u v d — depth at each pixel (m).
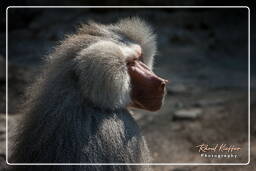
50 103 7.04
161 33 26.56
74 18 26.92
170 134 15.08
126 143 7.05
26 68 18.12
